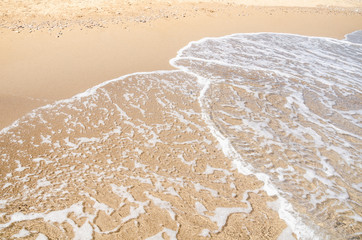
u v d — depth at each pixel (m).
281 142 4.86
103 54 7.15
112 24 9.02
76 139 4.47
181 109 5.48
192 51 7.93
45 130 4.58
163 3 11.57
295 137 5.02
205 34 9.19
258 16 11.54
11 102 5.09
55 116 4.91
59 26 8.46
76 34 8.09
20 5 9.72
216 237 3.21
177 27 9.42
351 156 4.68
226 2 12.84
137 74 6.46
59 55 6.88
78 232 3.12
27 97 5.28
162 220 3.35
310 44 9.48
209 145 4.66
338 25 11.78
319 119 5.58
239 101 5.92
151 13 10.31
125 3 11.02
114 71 6.46
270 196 3.83
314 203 3.77
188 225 3.33
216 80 6.61
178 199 3.65
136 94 5.79
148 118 5.14
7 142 4.25
